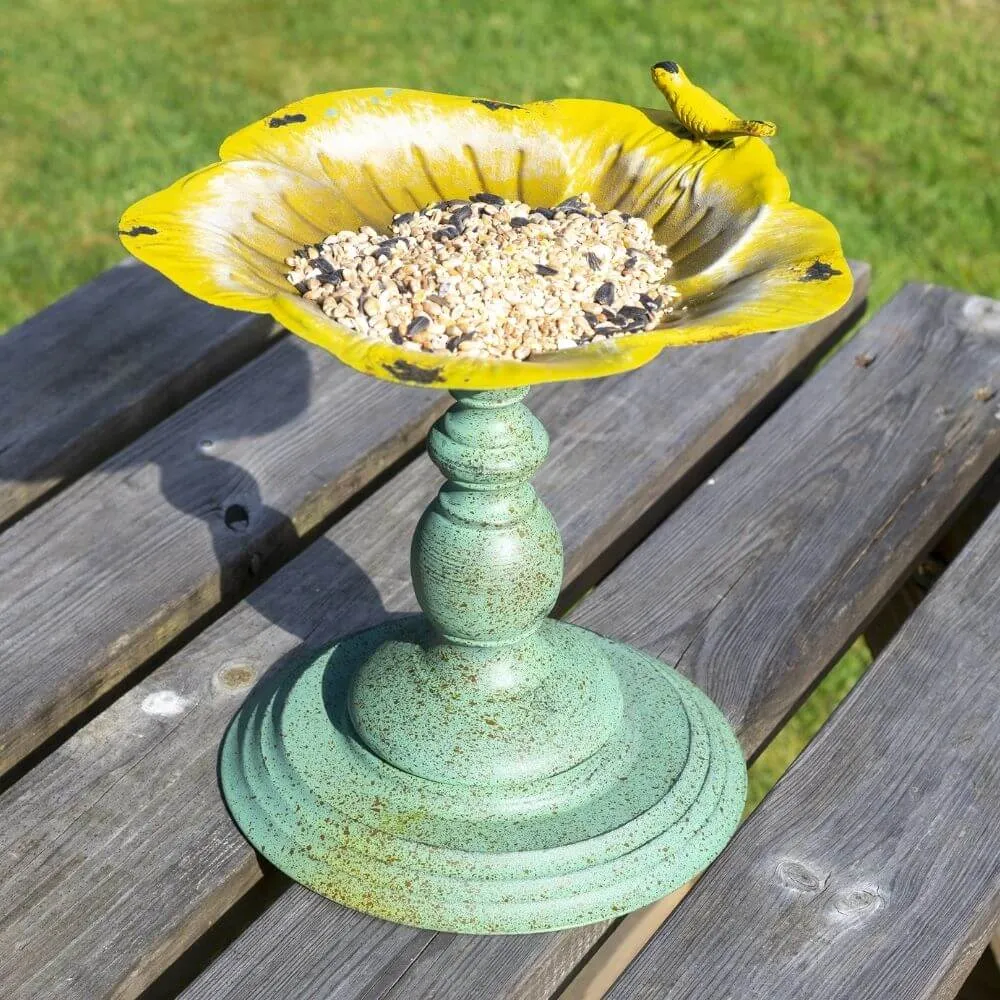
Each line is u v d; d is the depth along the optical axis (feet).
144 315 3.20
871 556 2.75
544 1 6.73
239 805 2.29
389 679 2.32
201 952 2.32
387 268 2.07
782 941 2.12
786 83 6.15
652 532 2.85
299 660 2.51
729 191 2.21
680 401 3.07
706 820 2.28
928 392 3.11
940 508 2.88
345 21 6.48
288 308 1.85
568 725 2.28
